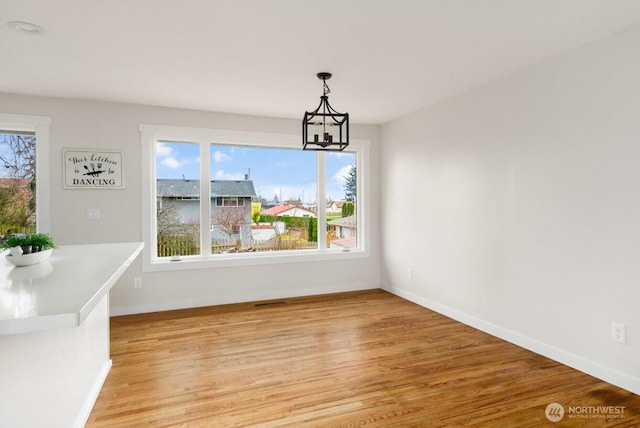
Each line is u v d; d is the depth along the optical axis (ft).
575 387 8.11
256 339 11.02
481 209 11.61
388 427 6.70
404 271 15.58
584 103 8.64
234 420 6.92
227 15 7.20
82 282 4.76
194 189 14.71
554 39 8.34
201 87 11.54
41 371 5.17
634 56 7.72
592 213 8.53
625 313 7.95
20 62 9.46
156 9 6.95
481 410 7.24
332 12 7.14
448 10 7.11
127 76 10.54
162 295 13.98
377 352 10.05
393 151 16.15
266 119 15.34
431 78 10.87
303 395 7.82
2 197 12.39
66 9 6.91
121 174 13.30
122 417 7.00
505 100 10.70
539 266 9.82
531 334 10.09
